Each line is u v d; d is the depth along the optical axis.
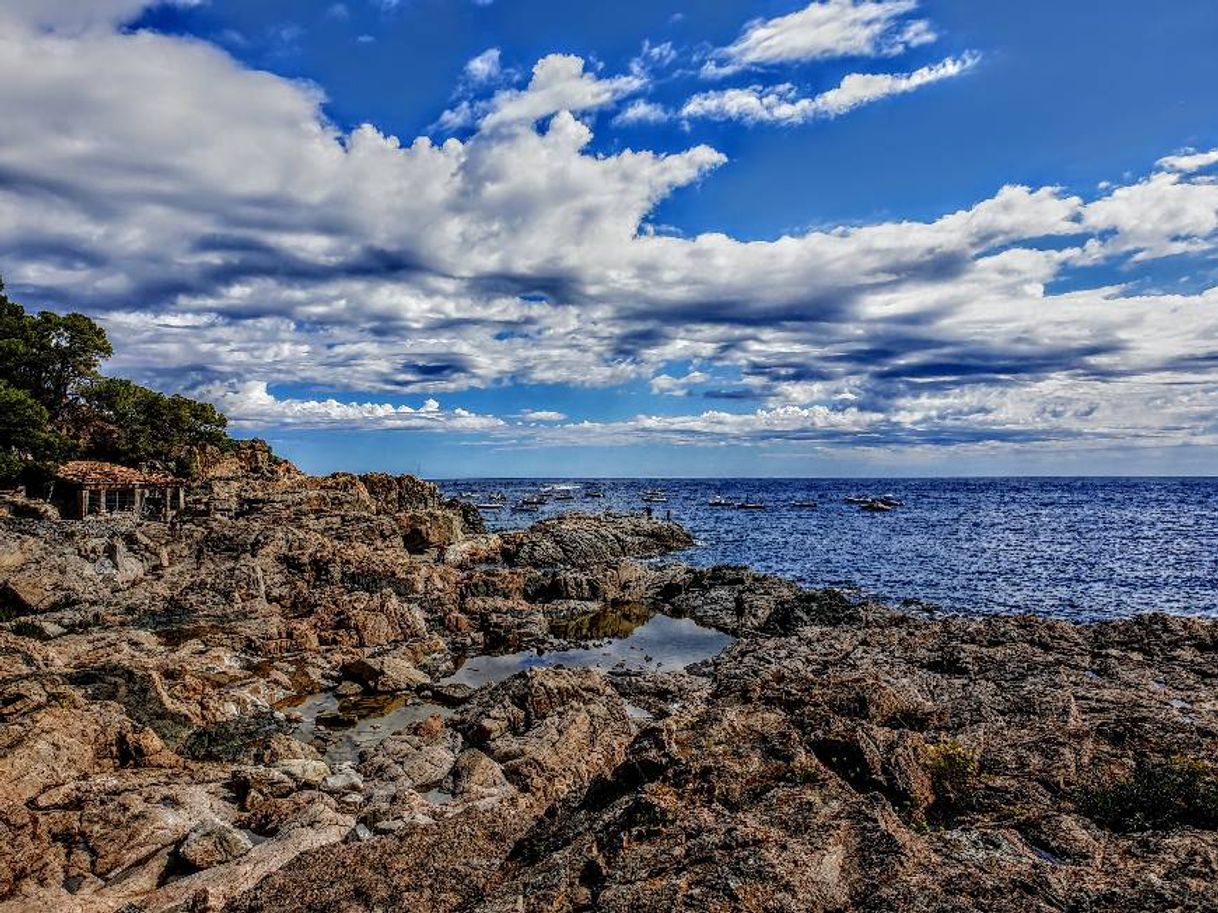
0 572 42.69
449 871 14.41
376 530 69.62
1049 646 39.69
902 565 80.81
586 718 28.95
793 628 50.12
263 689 33.66
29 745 20.56
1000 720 23.58
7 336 76.25
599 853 12.37
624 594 62.28
